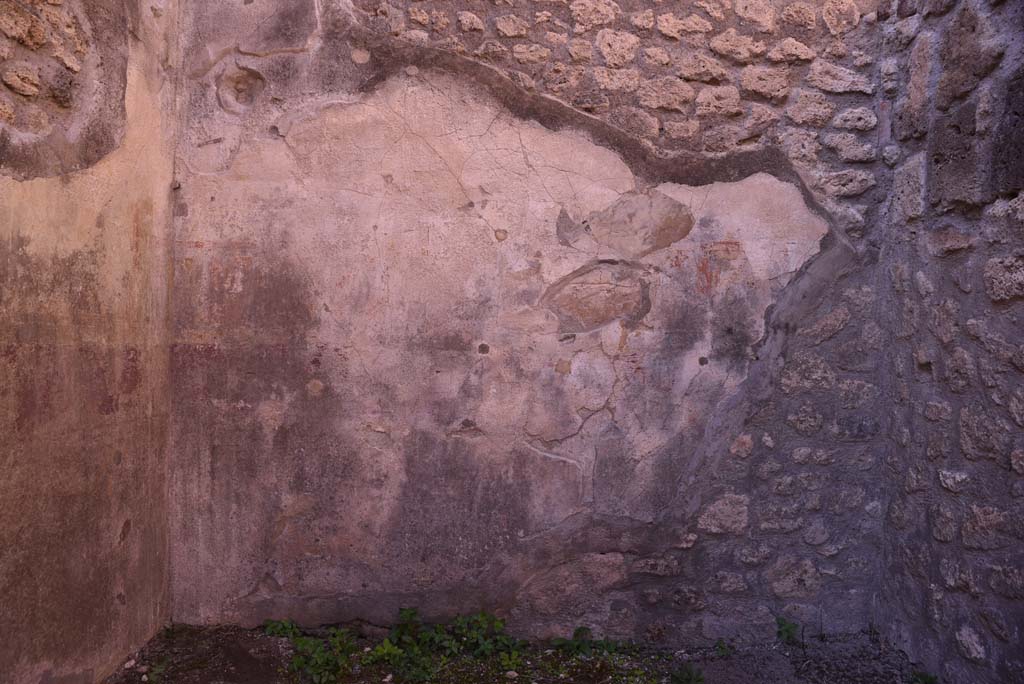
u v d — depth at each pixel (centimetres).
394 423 287
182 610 288
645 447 290
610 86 287
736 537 292
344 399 286
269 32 283
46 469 213
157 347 275
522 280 287
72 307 224
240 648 274
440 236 286
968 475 242
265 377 285
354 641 283
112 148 243
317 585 288
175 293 285
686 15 289
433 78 285
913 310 273
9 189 196
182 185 284
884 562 290
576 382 289
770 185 289
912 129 274
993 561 230
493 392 288
